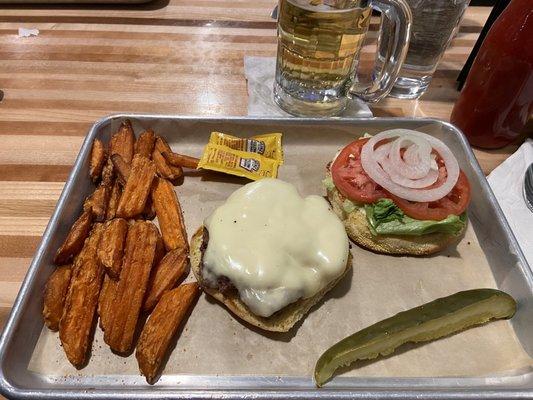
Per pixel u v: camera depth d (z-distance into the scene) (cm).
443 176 30
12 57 44
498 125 34
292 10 33
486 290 26
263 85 41
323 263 25
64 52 45
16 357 22
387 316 26
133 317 23
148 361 22
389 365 24
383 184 28
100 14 51
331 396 21
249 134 35
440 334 25
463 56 47
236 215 26
